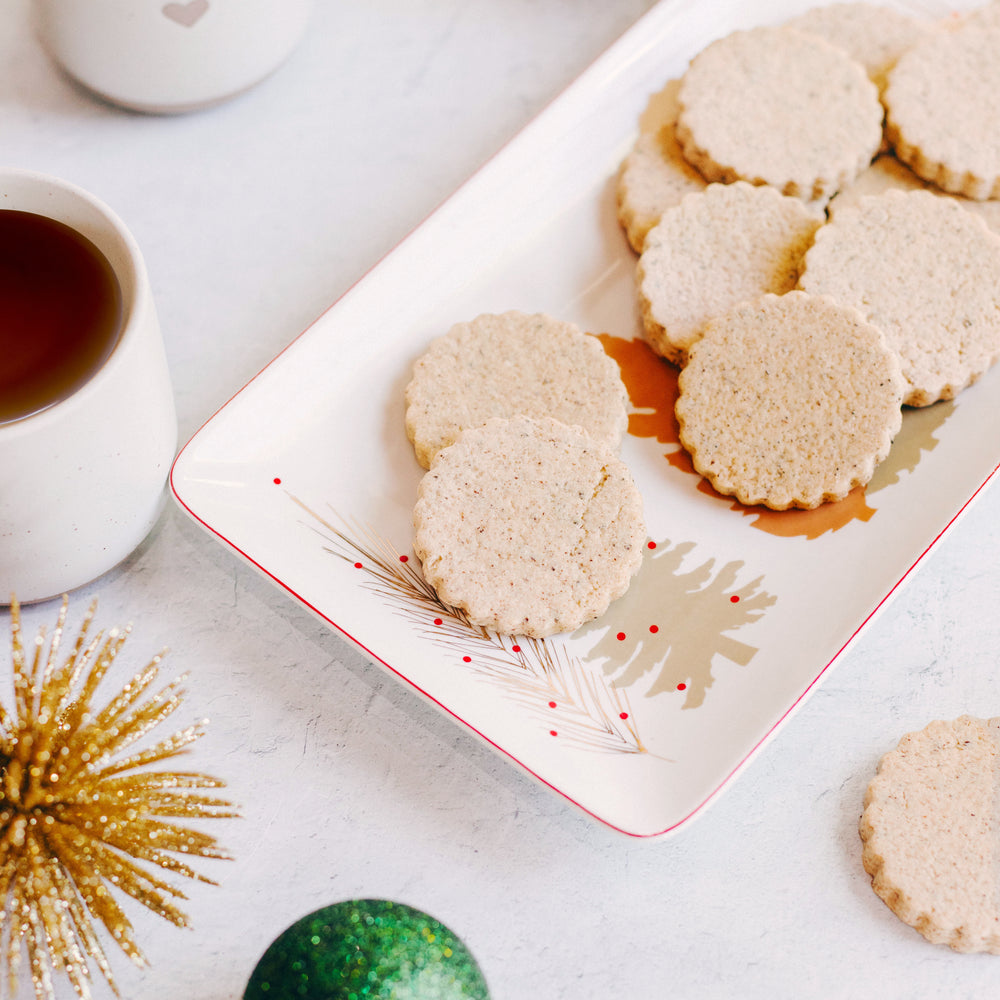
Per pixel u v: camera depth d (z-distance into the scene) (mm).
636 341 674
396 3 730
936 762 618
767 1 723
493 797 621
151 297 591
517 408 649
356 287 654
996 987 602
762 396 648
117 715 622
